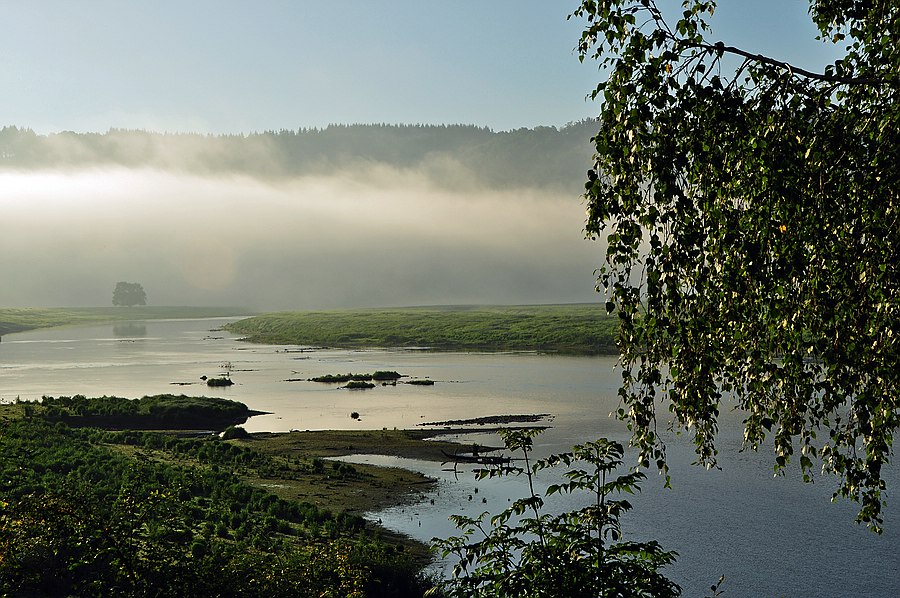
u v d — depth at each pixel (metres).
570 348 163.38
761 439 10.45
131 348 179.12
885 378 9.23
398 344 188.25
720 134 8.94
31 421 56.12
